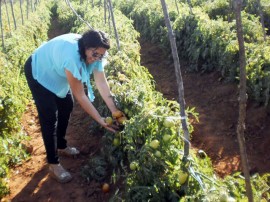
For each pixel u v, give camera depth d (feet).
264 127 8.88
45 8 39.11
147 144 5.93
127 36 14.60
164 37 15.37
